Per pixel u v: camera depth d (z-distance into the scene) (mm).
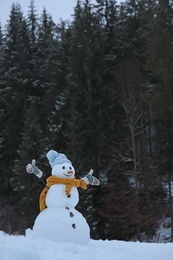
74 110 30078
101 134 29594
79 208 25844
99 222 27375
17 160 30328
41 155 30016
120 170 27094
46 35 42094
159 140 28375
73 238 8281
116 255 7789
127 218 25922
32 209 27672
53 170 8875
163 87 27000
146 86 30609
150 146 30562
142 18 30797
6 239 7129
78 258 7035
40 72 39500
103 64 32531
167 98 26734
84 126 29969
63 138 31703
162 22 28188
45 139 31453
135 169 26078
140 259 7836
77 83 31797
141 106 28219
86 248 7988
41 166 29406
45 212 8570
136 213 25297
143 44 34688
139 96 28828
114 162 27281
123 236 26781
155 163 27922
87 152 29703
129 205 25609
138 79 29281
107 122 30766
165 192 27922
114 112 31109
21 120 36906
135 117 29156
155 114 26828
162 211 25750
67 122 29656
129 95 28469
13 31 42281
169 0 29234
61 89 35438
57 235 8211
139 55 34656
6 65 41812
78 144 27922
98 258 7305
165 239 25516
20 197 29297
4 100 39688
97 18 35094
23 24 41500
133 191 26266
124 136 29953
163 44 27734
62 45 37188
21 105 37844
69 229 8289
